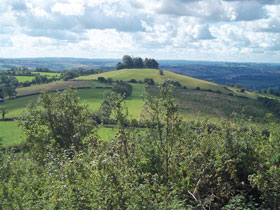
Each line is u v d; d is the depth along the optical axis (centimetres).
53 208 615
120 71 14388
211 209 754
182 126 866
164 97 812
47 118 1816
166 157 820
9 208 761
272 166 720
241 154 790
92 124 1830
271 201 687
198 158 827
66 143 1714
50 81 12462
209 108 6550
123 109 961
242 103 8100
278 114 6944
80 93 8975
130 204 561
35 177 948
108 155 700
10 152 1287
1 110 6500
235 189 794
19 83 12231
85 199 604
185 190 777
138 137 952
